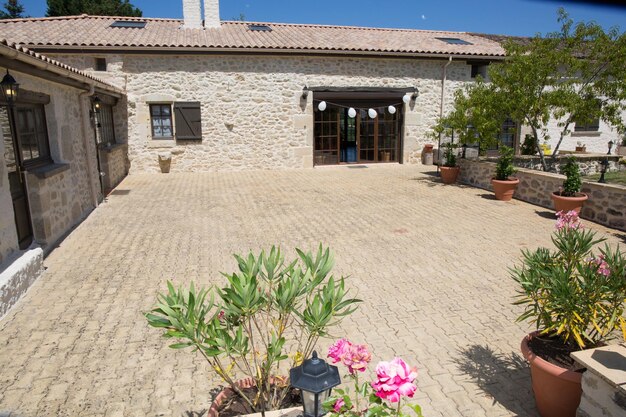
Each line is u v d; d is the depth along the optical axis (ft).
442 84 43.24
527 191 27.53
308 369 5.71
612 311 7.98
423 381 9.53
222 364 10.18
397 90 42.06
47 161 19.43
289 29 45.98
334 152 43.45
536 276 8.57
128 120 37.68
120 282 14.80
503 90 30.22
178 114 38.04
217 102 38.88
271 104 39.99
